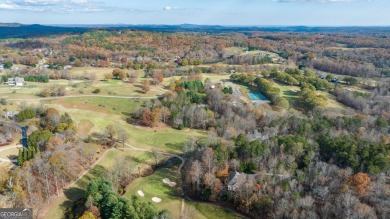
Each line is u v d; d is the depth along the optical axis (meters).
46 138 114.75
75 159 108.56
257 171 96.69
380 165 91.56
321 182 89.06
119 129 137.25
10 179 87.06
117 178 100.50
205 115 155.12
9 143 123.00
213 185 92.75
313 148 104.56
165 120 158.00
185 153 126.44
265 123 147.00
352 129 132.25
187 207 90.12
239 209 88.06
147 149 130.12
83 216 76.81
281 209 80.88
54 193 93.94
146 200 92.25
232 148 104.62
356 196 82.00
